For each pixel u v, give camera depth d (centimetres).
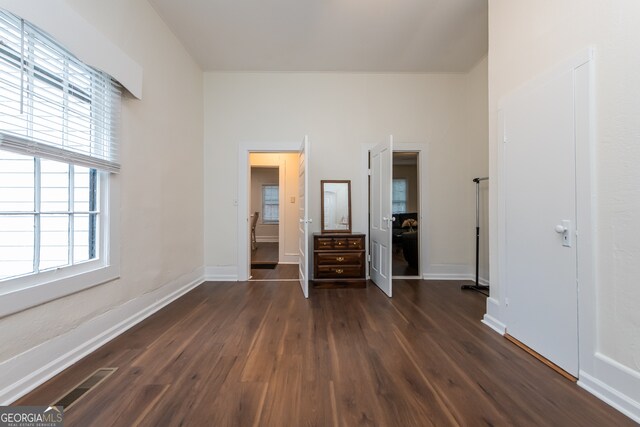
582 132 145
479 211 364
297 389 142
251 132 379
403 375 155
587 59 142
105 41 183
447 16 271
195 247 349
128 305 219
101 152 188
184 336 203
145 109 241
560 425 118
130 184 220
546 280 168
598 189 138
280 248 512
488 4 233
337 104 382
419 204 389
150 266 249
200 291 325
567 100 153
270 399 134
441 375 155
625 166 127
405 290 330
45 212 153
